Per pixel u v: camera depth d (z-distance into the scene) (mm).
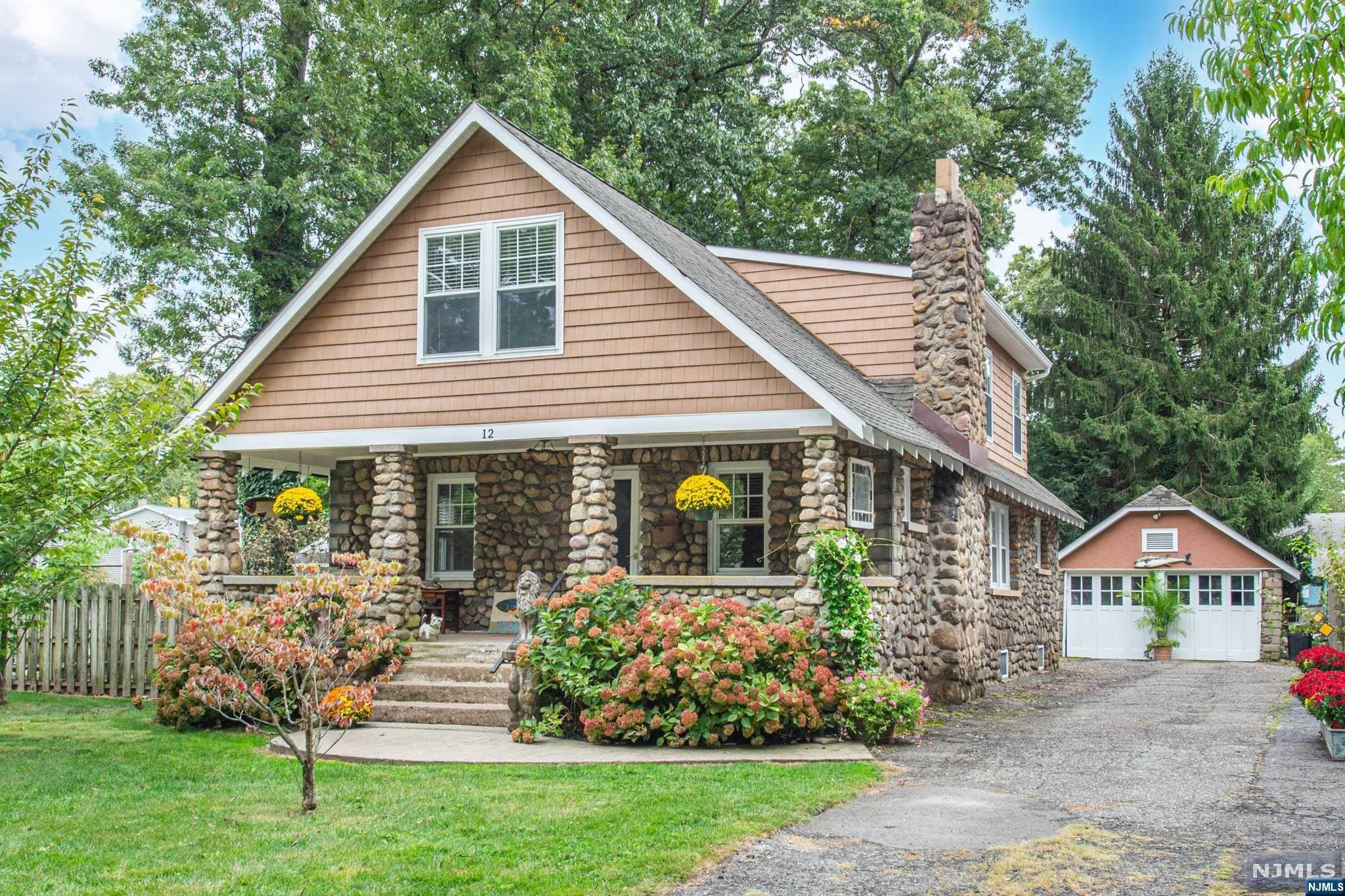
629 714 9812
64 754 9523
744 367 12336
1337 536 30141
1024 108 36031
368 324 14211
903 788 8219
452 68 27406
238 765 8953
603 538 12820
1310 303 32188
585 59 28391
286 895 5418
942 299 16031
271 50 25484
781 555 14844
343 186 25531
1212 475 32344
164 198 23391
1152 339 33750
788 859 6129
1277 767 9180
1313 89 6629
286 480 25031
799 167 33812
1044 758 9727
